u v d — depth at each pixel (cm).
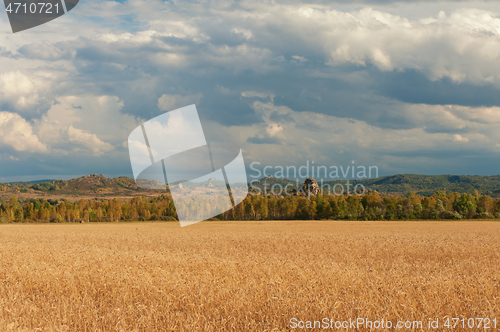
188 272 1314
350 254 2180
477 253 2227
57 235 4338
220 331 760
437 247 2550
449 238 3447
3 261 1631
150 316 825
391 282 1127
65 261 1647
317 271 1323
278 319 816
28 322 827
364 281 1156
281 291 958
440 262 1812
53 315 855
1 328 782
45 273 1288
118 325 790
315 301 884
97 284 1159
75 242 3288
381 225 6519
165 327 793
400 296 951
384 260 1923
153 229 5700
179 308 926
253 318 834
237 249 2492
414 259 2002
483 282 1130
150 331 774
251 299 934
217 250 2419
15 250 2239
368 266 1587
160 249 2542
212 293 981
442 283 1088
